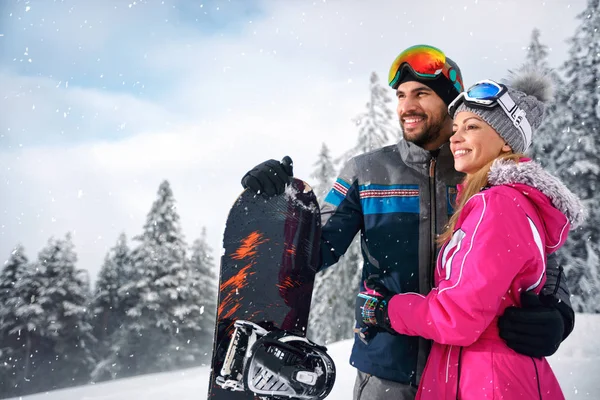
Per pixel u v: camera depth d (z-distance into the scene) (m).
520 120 1.85
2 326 29.00
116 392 7.46
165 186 30.66
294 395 1.77
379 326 1.93
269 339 1.80
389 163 2.23
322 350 1.85
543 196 1.66
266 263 2.20
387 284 2.13
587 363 5.24
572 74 14.36
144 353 28.81
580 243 13.21
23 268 30.11
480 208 1.64
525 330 1.58
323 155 17.00
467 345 1.63
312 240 2.24
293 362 1.78
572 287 12.95
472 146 1.87
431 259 2.10
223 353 2.07
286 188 2.27
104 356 29.67
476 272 1.55
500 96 1.83
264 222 2.24
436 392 1.71
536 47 14.30
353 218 2.29
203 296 31.42
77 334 29.67
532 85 2.00
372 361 2.10
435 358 1.75
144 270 29.58
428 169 2.17
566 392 4.35
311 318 16.11
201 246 32.78
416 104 2.20
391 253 2.15
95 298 30.53
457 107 1.98
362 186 2.26
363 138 16.55
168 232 30.06
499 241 1.56
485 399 1.57
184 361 29.44
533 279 1.65
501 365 1.59
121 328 29.19
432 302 1.65
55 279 29.98
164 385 7.38
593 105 13.80
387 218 2.17
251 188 2.19
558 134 13.88
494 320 1.65
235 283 2.17
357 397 2.18
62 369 29.03
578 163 13.33
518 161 1.79
